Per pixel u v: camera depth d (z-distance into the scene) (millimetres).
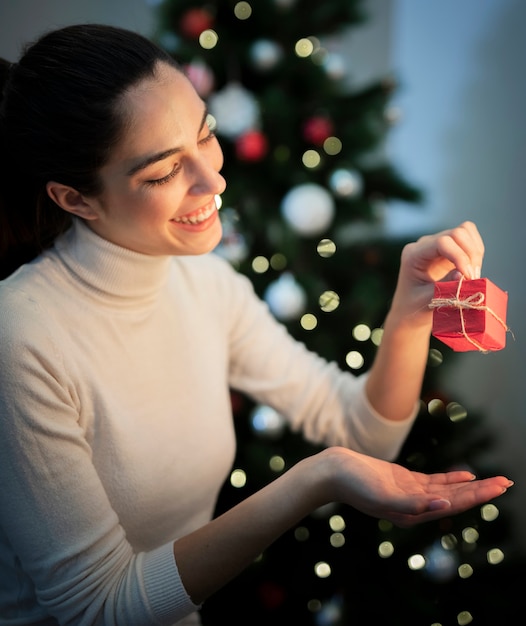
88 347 953
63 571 875
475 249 941
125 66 870
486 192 1897
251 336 1141
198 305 1086
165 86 875
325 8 1556
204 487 1046
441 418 1592
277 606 1587
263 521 870
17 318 897
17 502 882
